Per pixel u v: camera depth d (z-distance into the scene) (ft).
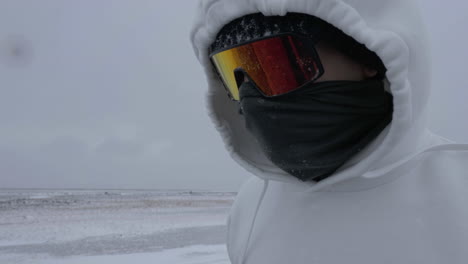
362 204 3.61
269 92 3.71
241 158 4.70
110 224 47.62
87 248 30.60
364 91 3.56
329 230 3.72
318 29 3.44
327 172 3.75
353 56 3.52
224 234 39.19
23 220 50.83
